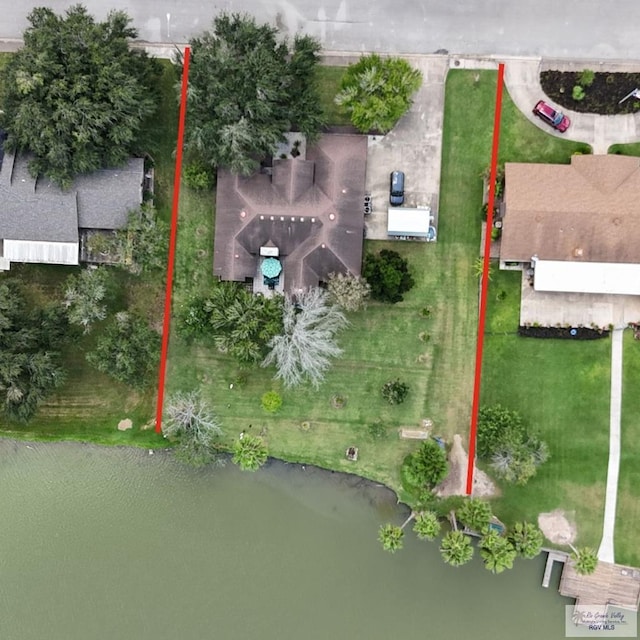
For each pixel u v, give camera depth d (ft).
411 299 119.96
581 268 113.50
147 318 122.52
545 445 115.85
